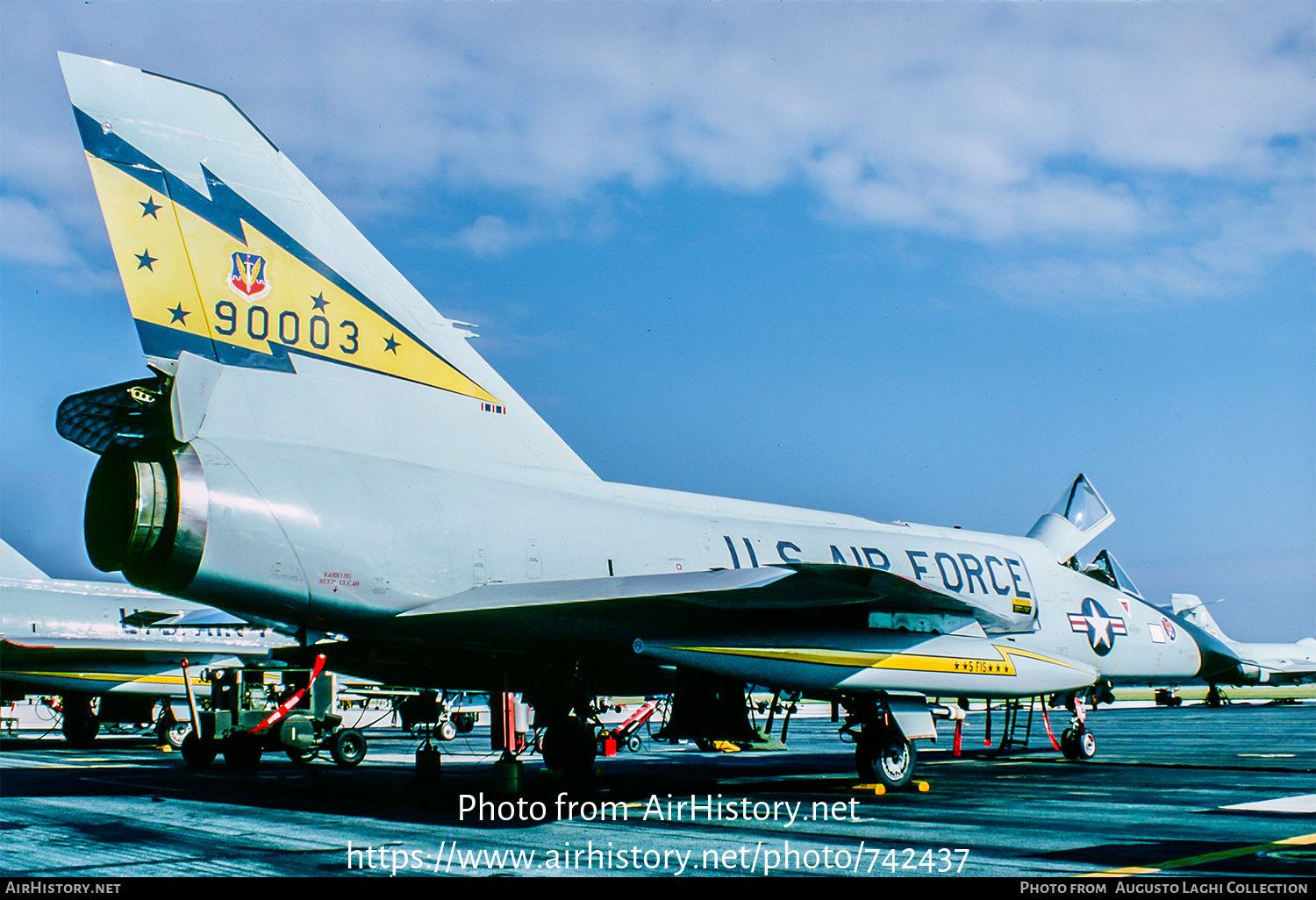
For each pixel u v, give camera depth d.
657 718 25.45
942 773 11.27
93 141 7.38
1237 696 54.06
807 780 10.34
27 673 16.70
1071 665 10.48
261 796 8.88
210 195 7.77
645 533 9.23
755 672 8.44
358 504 7.68
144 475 6.98
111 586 19.69
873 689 8.96
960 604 8.95
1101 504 14.20
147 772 11.79
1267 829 6.77
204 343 7.55
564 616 8.50
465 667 10.69
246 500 7.19
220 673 16.12
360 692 22.03
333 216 8.40
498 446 9.01
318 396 8.01
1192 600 23.95
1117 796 8.77
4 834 6.58
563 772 10.09
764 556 9.88
